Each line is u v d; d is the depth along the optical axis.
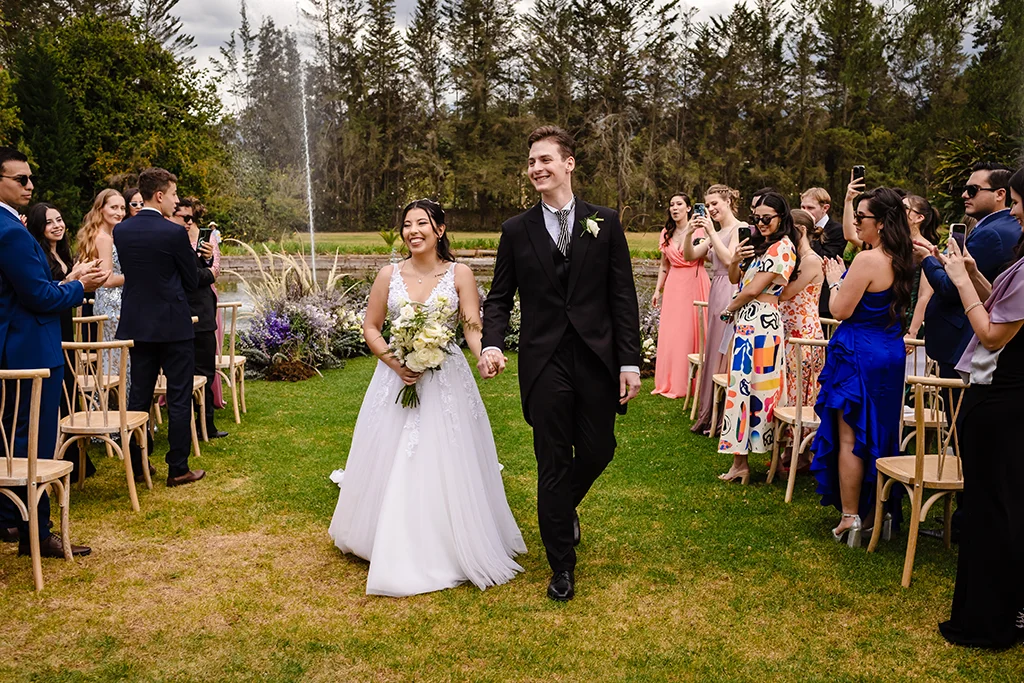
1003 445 2.67
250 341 7.96
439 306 3.30
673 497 4.36
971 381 2.82
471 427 3.42
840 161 41.50
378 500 3.37
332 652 2.70
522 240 3.12
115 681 2.52
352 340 8.88
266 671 2.59
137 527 3.85
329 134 45.16
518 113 43.03
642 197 38.12
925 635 2.83
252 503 4.22
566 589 3.10
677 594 3.15
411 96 44.75
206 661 2.64
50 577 3.28
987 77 22.80
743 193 42.66
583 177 39.16
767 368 4.47
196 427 5.52
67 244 4.80
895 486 3.64
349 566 3.44
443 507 3.25
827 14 42.31
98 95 26.92
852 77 39.72
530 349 3.11
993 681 2.53
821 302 5.82
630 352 3.10
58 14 36.19
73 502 4.20
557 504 3.11
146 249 4.28
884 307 3.55
